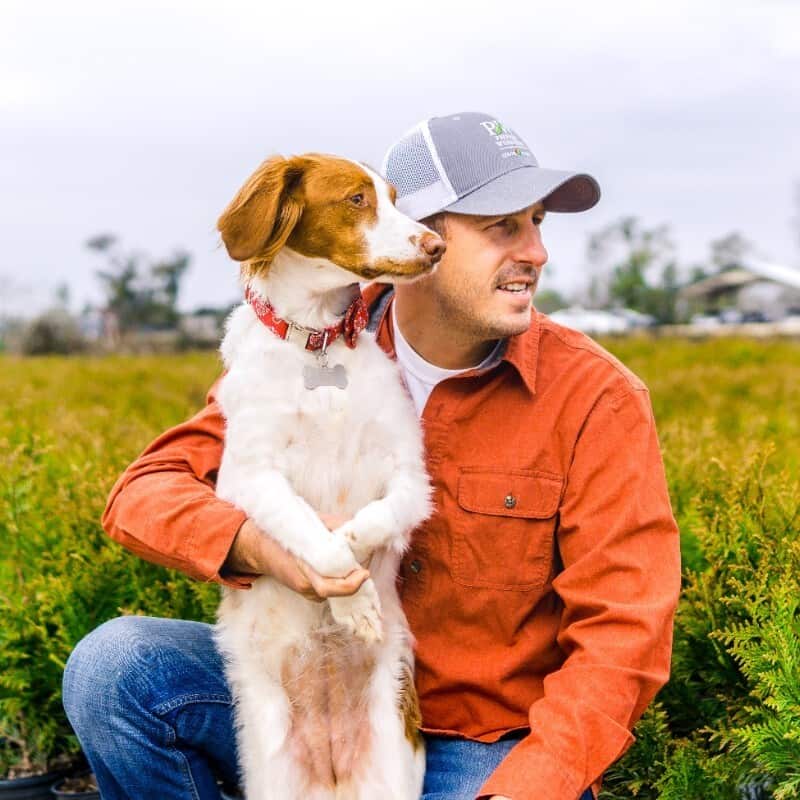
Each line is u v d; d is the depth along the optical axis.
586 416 2.94
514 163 3.05
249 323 3.10
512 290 2.98
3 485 4.43
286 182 2.95
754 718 3.07
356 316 3.04
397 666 3.03
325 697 3.08
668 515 2.86
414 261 2.88
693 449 4.71
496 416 3.01
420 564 3.06
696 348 14.22
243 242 2.89
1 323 36.59
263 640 3.08
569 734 2.58
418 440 3.04
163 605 3.99
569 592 2.84
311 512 2.85
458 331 3.07
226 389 3.07
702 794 2.98
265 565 2.87
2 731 4.22
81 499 4.37
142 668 3.02
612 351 14.28
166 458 3.23
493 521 2.96
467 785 2.86
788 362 12.88
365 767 2.95
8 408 8.13
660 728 3.15
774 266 55.81
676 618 3.35
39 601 4.09
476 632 3.03
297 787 3.02
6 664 4.11
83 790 4.14
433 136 3.07
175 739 3.05
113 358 16.62
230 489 3.01
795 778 2.74
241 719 3.08
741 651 2.95
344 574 2.72
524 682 3.01
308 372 3.00
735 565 3.27
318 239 2.95
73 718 3.09
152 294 35.31
